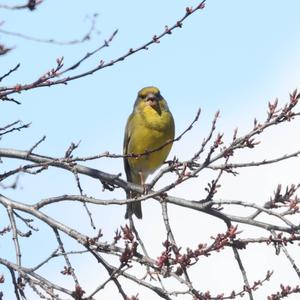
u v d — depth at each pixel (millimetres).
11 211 11344
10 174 10602
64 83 10117
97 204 10914
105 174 12562
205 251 9477
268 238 10453
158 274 9734
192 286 9641
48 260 10297
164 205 11375
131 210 12172
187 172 10203
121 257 9180
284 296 10164
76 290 9227
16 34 8164
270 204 11328
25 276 10023
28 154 11891
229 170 11156
